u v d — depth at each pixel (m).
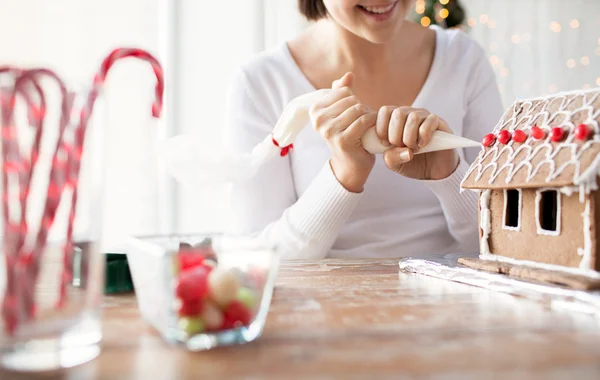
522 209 0.50
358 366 0.32
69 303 0.33
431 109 0.80
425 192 0.78
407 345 0.34
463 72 0.82
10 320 0.32
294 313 0.41
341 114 0.61
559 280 0.45
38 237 0.32
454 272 0.50
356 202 0.68
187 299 0.34
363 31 0.70
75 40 1.22
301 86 0.80
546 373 0.30
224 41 1.38
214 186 0.63
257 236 0.75
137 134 1.26
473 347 0.34
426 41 0.84
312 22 0.83
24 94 0.33
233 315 0.35
